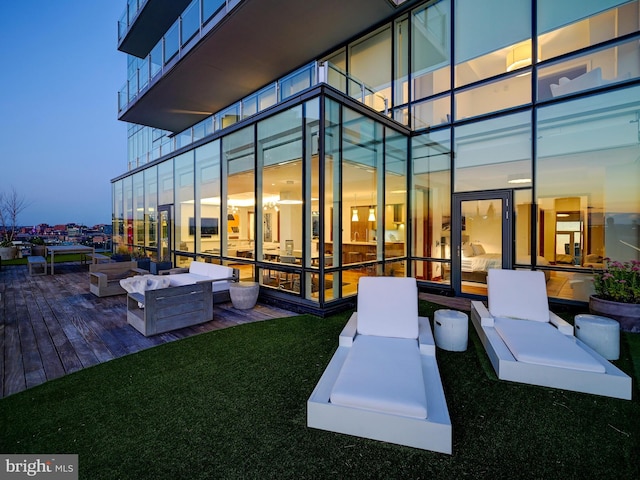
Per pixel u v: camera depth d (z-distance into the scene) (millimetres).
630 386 2443
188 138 9008
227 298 5910
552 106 5320
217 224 7562
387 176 6492
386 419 1973
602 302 4105
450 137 6465
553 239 5352
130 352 3500
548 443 1977
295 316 4957
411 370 2354
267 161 6133
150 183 10906
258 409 2367
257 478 1707
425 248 6938
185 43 7660
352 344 2916
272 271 6051
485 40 6090
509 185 5762
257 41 7199
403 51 7016
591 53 5012
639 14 4715
